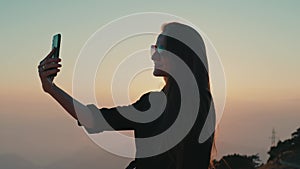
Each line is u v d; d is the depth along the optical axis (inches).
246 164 1055.0
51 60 86.4
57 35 87.5
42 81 87.5
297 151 1626.5
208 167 90.7
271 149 1775.3
